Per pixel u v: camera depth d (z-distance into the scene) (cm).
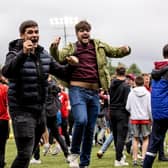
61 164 1218
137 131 1141
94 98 827
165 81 859
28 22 660
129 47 836
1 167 1057
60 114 1434
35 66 660
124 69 1134
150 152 870
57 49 783
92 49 823
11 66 634
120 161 1154
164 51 878
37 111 668
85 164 847
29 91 657
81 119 803
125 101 1127
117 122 1138
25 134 657
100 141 1750
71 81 816
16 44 666
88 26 816
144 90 1127
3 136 1039
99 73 822
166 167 1104
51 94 1128
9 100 666
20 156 662
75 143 828
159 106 856
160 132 868
